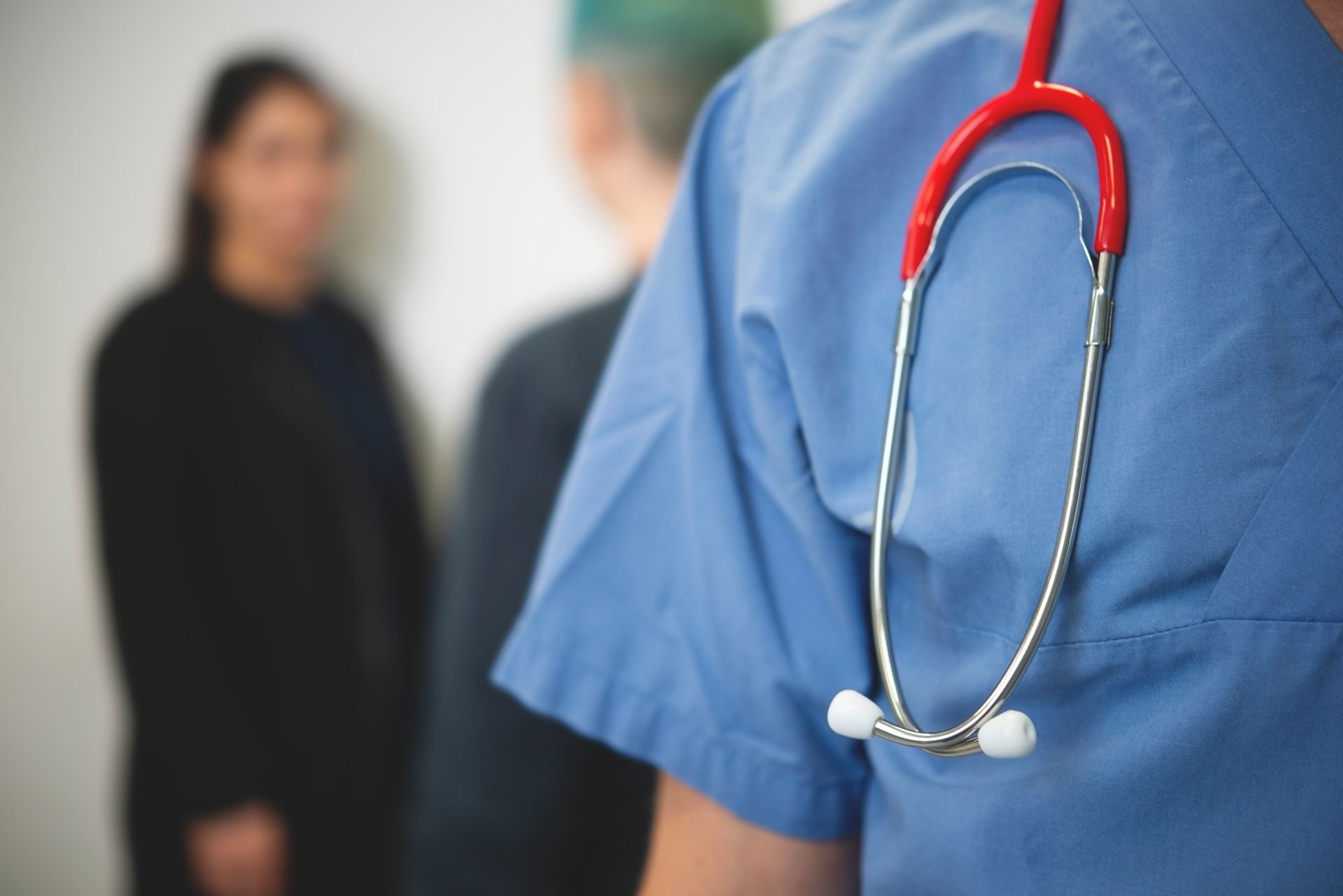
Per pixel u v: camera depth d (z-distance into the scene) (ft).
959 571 1.43
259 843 5.54
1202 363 1.27
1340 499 1.21
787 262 1.61
